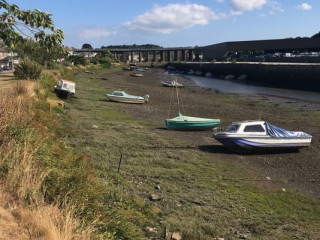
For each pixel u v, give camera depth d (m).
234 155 19.23
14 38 4.86
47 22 5.10
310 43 123.19
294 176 16.09
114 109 34.56
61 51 5.44
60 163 10.12
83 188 8.84
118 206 9.66
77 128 22.52
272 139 19.73
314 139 23.84
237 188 13.73
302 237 9.88
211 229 9.64
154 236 8.77
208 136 24.02
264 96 54.09
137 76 104.56
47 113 22.11
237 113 35.84
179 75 120.00
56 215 6.42
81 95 44.06
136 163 15.97
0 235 5.16
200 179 14.49
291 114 35.78
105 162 15.27
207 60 175.50
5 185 6.92
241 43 150.00
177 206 11.23
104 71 120.19
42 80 37.12
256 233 9.93
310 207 12.21
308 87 70.75
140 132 23.48
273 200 12.66
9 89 21.41
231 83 85.94
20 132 9.65
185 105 41.34
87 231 6.51
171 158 17.56
